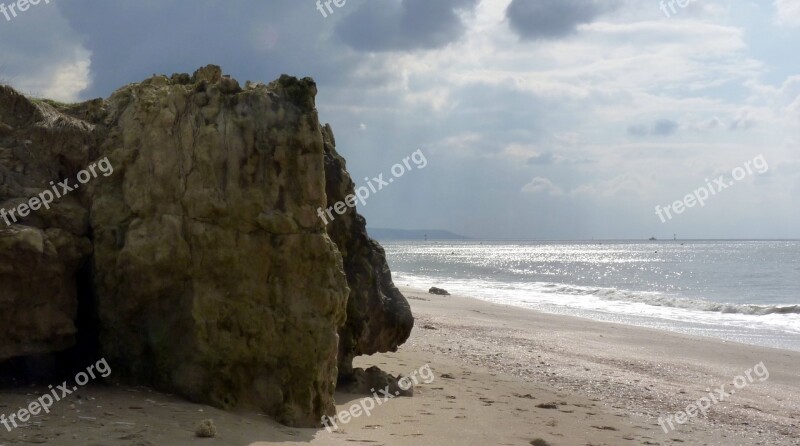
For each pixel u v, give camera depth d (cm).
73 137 838
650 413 1131
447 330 2109
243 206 805
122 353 823
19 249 741
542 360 1633
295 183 834
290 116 838
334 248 858
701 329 2523
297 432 770
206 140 812
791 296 4088
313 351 820
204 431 674
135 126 840
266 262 816
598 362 1664
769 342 2212
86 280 839
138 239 800
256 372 812
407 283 5431
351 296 1082
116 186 835
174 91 841
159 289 805
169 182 815
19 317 762
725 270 7444
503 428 923
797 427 1093
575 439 909
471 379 1295
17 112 833
